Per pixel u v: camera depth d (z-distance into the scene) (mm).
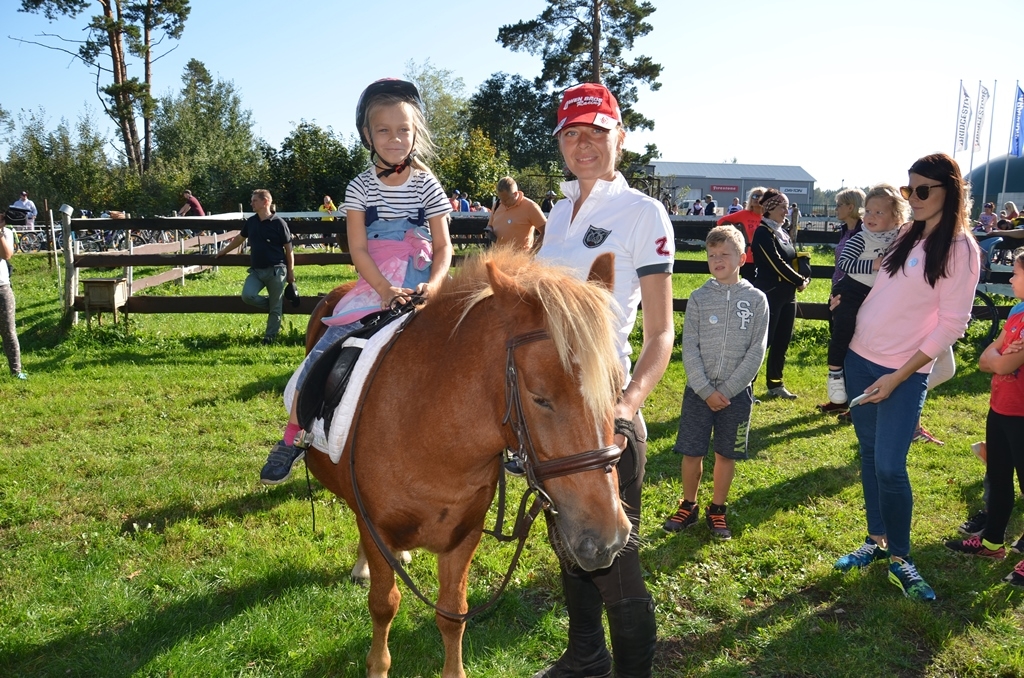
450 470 2213
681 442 4047
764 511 4359
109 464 4820
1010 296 10992
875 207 4734
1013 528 4094
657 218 2195
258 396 6480
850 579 3529
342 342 2711
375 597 2637
